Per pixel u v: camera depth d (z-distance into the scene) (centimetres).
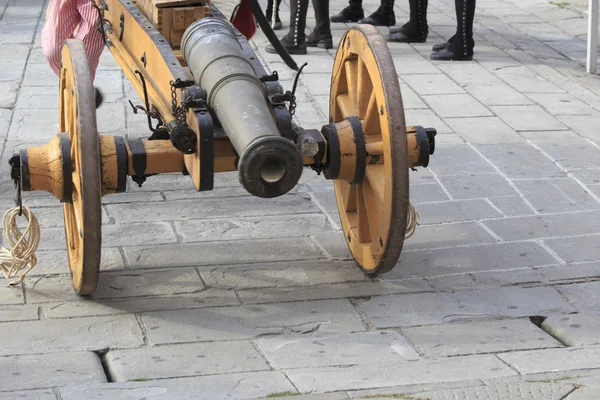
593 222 629
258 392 394
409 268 560
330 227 622
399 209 468
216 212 643
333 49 1055
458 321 495
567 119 840
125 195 666
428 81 943
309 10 1239
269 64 985
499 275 552
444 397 373
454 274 553
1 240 586
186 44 490
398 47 1070
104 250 578
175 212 641
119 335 475
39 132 782
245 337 475
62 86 521
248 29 765
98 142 464
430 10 1273
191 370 434
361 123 500
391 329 486
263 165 391
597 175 711
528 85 940
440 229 618
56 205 646
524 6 1293
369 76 500
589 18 972
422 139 502
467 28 1009
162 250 580
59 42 665
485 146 771
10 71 941
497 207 654
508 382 388
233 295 524
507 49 1077
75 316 494
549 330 488
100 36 654
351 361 445
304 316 500
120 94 884
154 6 530
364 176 502
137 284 534
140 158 474
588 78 970
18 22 1130
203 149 446
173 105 463
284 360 446
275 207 653
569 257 576
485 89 921
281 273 553
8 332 475
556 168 725
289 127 454
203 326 486
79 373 429
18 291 523
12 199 654
